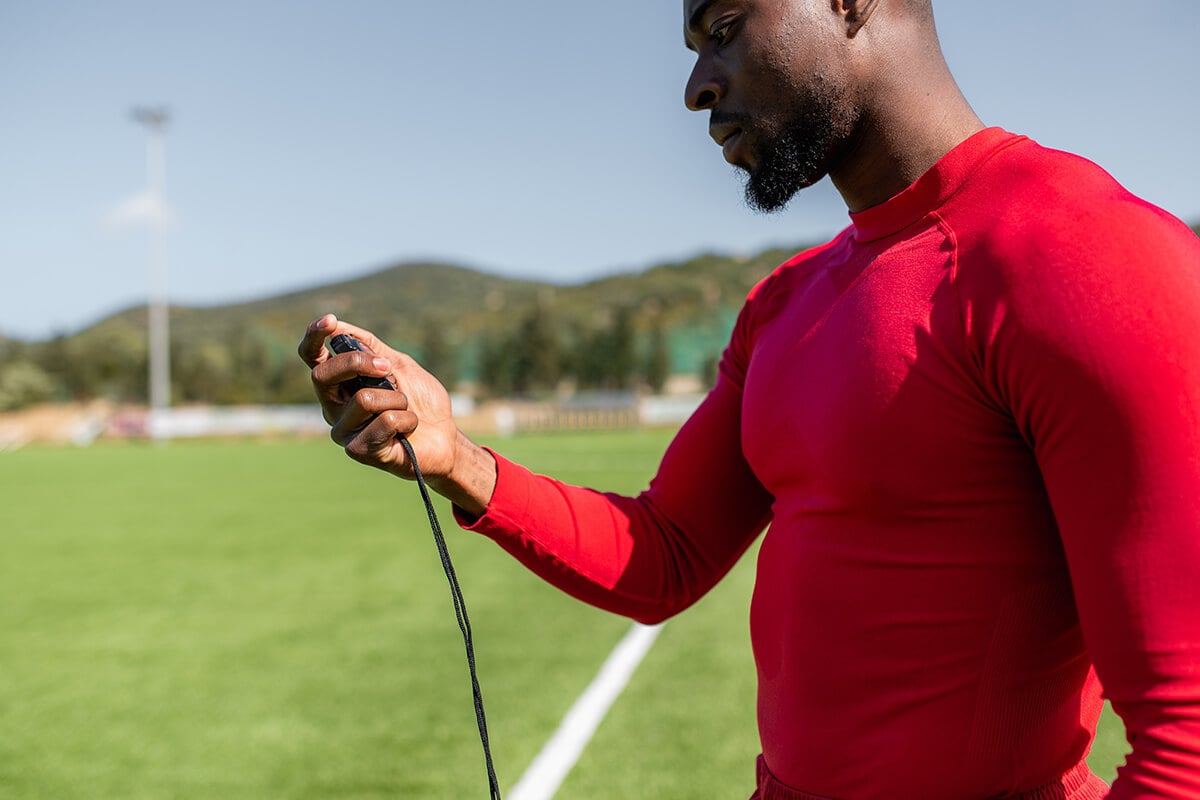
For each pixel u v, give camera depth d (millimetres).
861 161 1093
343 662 5012
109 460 22297
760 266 128500
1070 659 977
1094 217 865
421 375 1293
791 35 1050
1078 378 811
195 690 4590
